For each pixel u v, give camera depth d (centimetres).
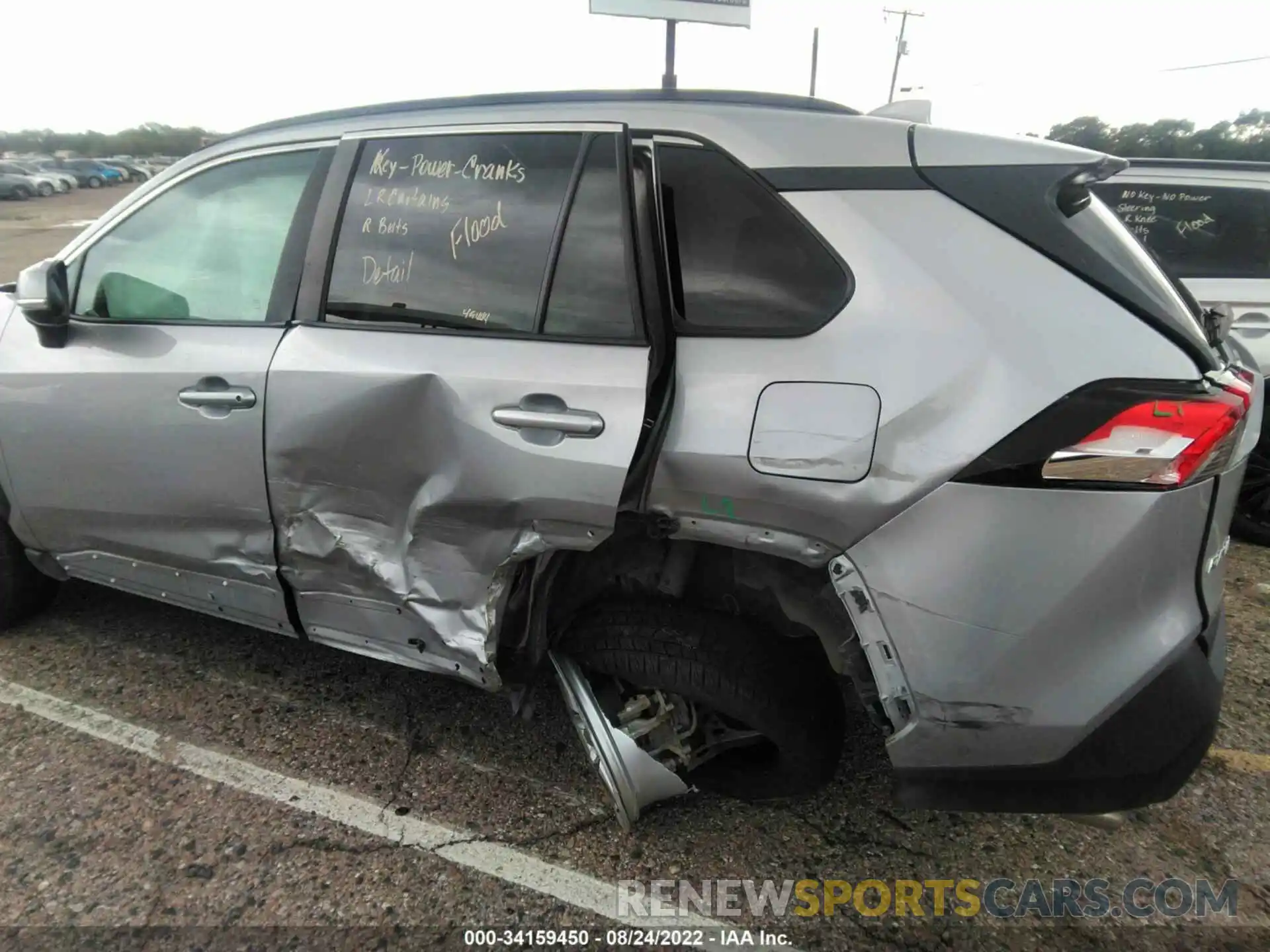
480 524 206
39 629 322
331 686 291
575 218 202
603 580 221
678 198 194
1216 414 158
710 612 208
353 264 226
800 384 175
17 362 269
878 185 179
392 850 222
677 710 215
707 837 230
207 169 255
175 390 239
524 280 205
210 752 257
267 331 232
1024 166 175
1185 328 171
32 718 270
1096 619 162
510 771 252
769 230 185
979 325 164
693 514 188
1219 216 439
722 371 183
